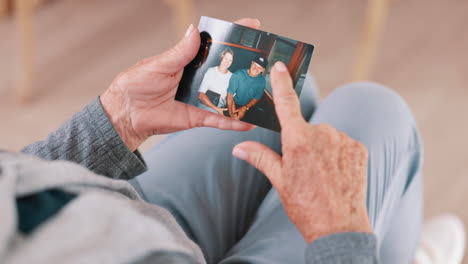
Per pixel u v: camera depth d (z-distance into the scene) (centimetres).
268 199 71
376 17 137
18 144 147
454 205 127
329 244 45
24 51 153
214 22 64
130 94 61
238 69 64
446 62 164
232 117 65
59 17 193
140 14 193
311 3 192
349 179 50
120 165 59
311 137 52
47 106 158
